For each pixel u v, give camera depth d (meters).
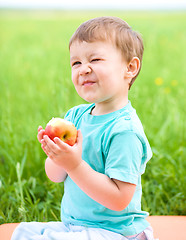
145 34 12.02
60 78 3.91
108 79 1.77
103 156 1.75
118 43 1.82
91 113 1.96
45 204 2.69
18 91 5.93
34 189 2.96
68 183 1.87
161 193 3.01
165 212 2.81
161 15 26.81
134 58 1.89
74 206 1.81
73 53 1.82
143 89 5.61
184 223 2.22
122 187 1.65
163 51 10.61
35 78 7.02
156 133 3.97
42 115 4.10
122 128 1.70
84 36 1.79
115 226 1.75
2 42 13.09
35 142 3.36
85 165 1.64
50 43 12.49
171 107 4.66
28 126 4.01
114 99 1.85
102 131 1.78
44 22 21.00
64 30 16.00
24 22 21.30
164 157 3.37
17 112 4.66
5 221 2.55
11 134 3.45
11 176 3.16
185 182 2.98
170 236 2.06
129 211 1.77
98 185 1.63
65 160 1.60
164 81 7.16
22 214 2.43
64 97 3.75
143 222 1.82
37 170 3.24
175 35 13.54
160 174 3.13
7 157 3.33
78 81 1.81
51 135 1.61
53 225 1.87
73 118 2.04
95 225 1.75
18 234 1.76
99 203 1.74
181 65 8.91
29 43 12.73
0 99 5.18
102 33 1.80
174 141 3.80
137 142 1.70
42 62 8.97
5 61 9.16
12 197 2.81
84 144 1.80
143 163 1.79
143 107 4.40
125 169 1.65
